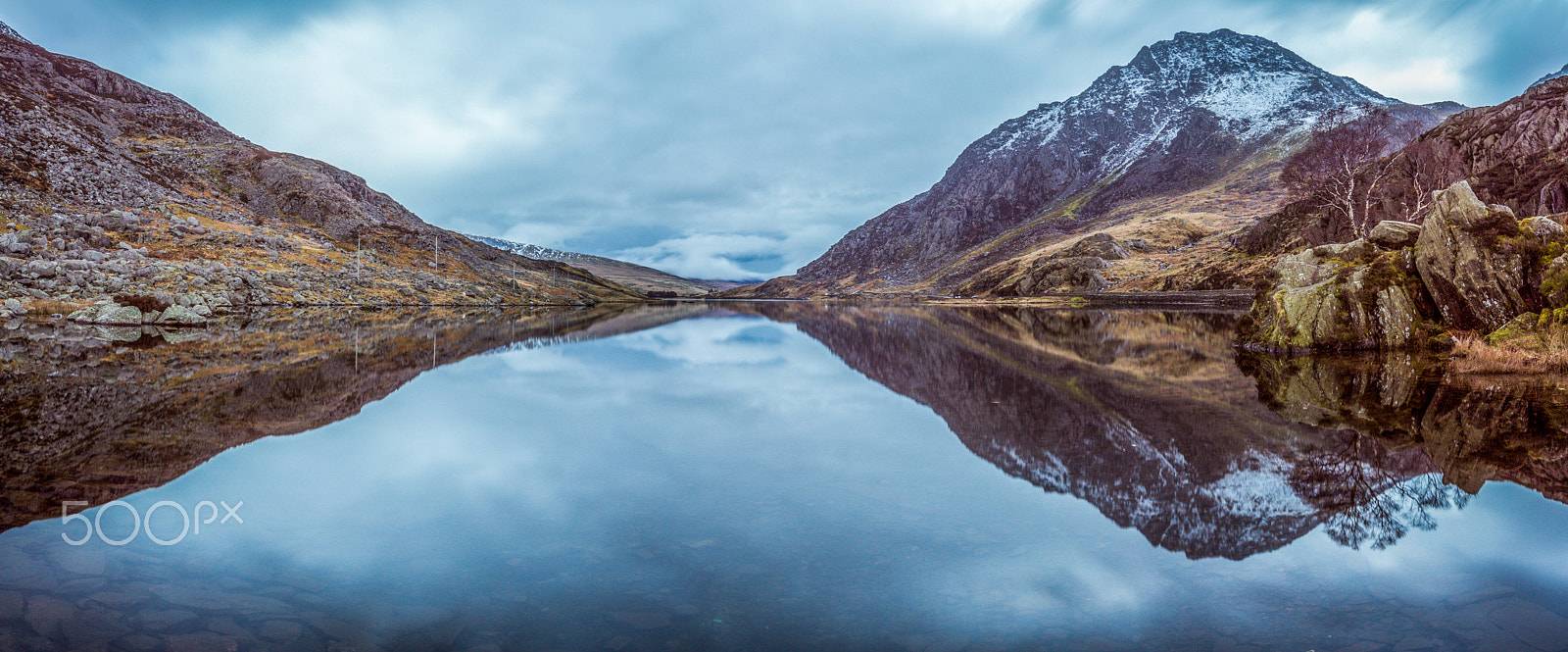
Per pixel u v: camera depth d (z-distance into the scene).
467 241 177.25
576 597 5.21
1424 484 8.27
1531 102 62.38
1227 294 80.25
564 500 7.73
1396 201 70.19
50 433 11.05
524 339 35.72
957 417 13.13
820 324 53.62
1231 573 5.75
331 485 8.27
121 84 157.88
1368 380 17.09
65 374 18.92
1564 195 50.25
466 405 14.55
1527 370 17.34
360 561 5.90
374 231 134.50
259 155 144.00
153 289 55.44
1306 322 24.83
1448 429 11.30
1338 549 6.25
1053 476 8.70
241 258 84.44
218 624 4.69
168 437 10.88
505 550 6.19
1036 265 142.12
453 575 5.63
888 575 5.67
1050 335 35.56
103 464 9.18
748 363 23.89
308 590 5.30
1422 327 23.34
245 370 20.30
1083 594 5.32
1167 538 6.54
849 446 10.53
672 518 7.10
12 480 8.27
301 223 130.50
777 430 11.80
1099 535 6.59
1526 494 7.86
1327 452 9.95
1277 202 174.88
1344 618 4.89
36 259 57.19
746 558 6.03
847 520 7.04
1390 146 129.62
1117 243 135.50
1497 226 21.83
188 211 101.88
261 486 8.19
